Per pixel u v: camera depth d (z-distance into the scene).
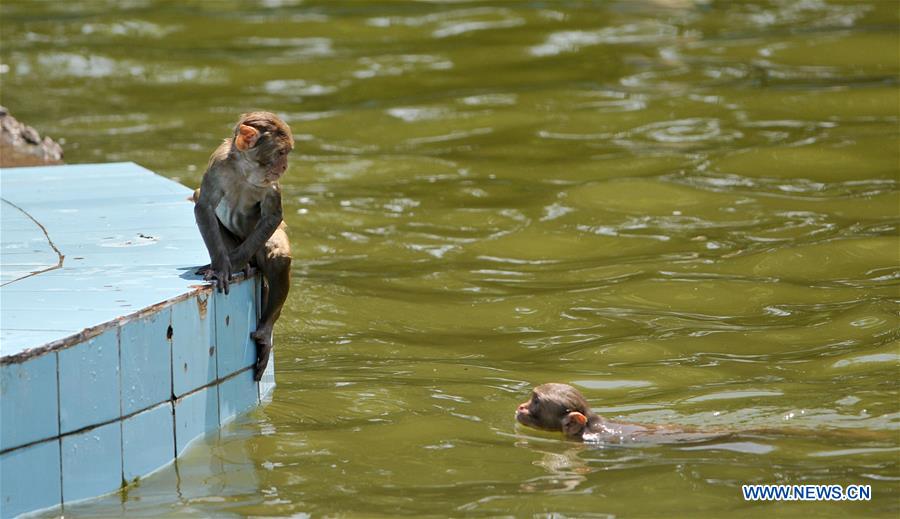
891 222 31.83
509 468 17.81
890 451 18.03
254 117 17.84
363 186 37.03
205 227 18.72
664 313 25.94
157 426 17.66
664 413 20.00
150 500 16.59
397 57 53.94
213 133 43.19
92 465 16.52
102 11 63.03
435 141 42.16
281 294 19.88
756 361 22.67
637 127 42.84
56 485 16.03
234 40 57.47
